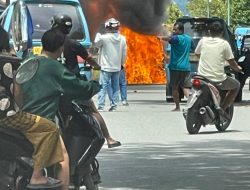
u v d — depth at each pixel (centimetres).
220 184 992
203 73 1551
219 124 1580
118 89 2036
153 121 1759
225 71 1622
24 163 682
